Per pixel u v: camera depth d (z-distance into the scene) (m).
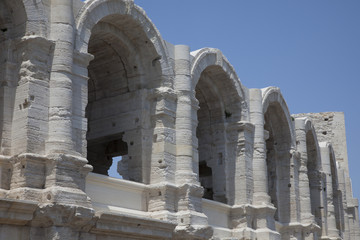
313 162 56.84
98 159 40.12
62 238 26.09
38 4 28.28
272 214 42.31
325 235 55.72
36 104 27.20
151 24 34.88
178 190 33.91
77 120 28.75
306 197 50.69
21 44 27.80
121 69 36.03
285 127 50.00
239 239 39.94
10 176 26.83
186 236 32.97
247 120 42.94
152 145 34.41
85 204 27.20
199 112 43.75
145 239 31.17
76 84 29.06
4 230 24.98
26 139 26.58
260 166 42.75
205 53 39.06
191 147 35.09
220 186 41.81
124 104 35.62
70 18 28.91
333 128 73.25
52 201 25.83
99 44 35.19
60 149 26.98
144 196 33.38
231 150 42.31
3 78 27.80
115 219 28.55
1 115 27.45
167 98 34.88
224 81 42.22
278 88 48.19
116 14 32.62
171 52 36.22
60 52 28.22
